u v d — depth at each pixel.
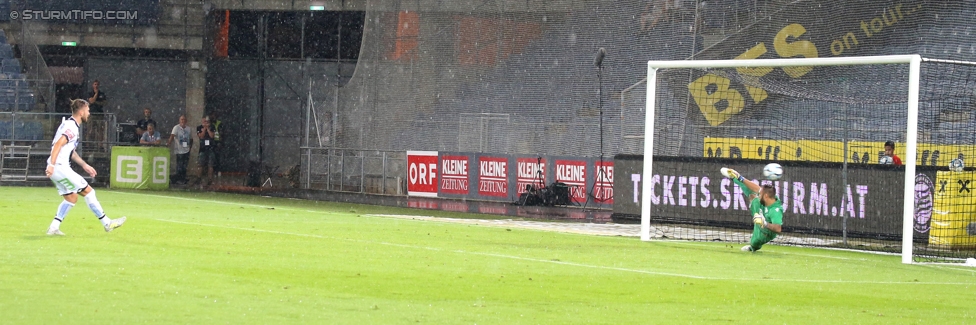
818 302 16.81
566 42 52.78
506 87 53.81
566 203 46.19
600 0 52.38
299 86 75.31
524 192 47.38
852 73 46.66
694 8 50.09
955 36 45.66
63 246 20.97
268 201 45.06
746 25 49.44
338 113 57.72
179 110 74.31
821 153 37.09
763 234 25.95
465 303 15.34
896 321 14.98
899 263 24.80
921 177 29.28
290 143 75.62
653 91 29.80
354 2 71.44
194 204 39.31
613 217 35.53
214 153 63.50
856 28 47.16
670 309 15.46
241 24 75.25
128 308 13.67
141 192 47.53
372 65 57.28
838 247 28.66
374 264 19.97
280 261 19.81
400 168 53.50
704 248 26.89
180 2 72.00
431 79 55.78
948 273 22.78
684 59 49.50
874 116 40.75
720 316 14.93
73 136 23.08
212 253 20.77
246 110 75.75
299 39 75.31
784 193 31.44
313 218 33.53
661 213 33.84
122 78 74.00
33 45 64.25
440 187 51.12
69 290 15.03
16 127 56.81
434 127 54.66
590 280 18.73
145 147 50.09
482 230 30.45
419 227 30.66
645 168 29.52
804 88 46.22
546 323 13.77
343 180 56.25
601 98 45.69
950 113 39.28
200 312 13.58
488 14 55.00
